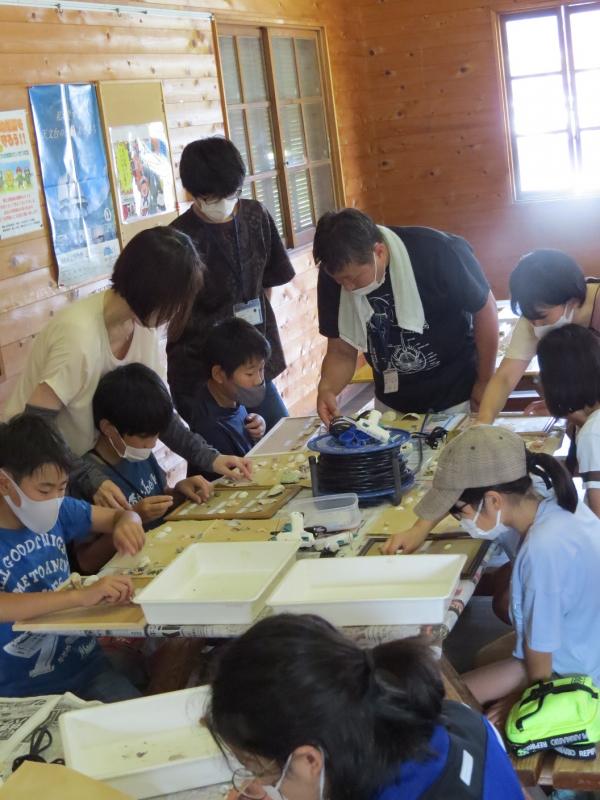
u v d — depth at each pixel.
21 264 3.84
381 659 1.23
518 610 2.20
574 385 2.52
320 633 1.20
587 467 2.50
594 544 2.14
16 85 3.83
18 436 2.20
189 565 2.21
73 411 2.73
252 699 1.14
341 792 1.17
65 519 2.46
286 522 2.53
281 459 3.08
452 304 3.24
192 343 3.64
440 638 1.86
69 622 2.09
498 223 7.79
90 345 2.65
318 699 1.14
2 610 2.12
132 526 2.40
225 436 3.40
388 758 1.17
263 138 6.22
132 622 2.05
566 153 7.55
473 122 7.65
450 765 1.23
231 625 1.98
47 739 1.74
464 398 3.42
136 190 4.67
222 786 1.59
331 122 7.18
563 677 2.16
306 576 2.11
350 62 7.53
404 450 2.97
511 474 2.13
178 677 2.45
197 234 3.67
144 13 4.77
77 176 4.20
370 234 3.03
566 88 7.40
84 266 4.26
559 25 7.30
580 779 2.01
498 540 2.38
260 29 6.18
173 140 5.04
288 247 6.49
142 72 4.74
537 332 3.00
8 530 2.29
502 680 2.24
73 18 4.20
